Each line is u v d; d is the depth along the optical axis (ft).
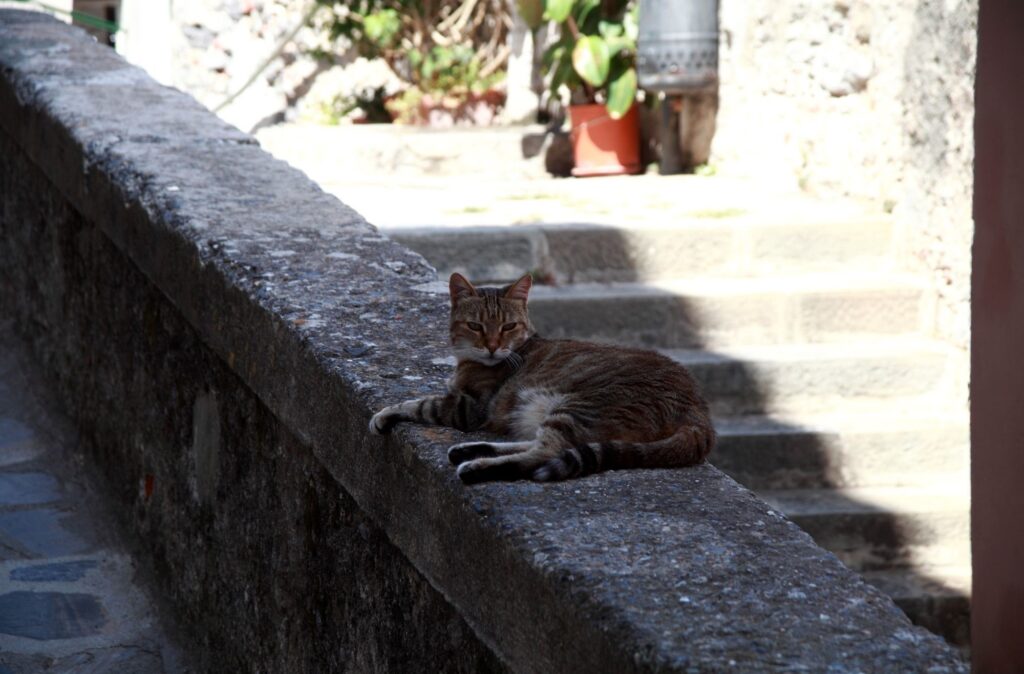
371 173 58.80
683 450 14.71
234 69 70.59
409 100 66.28
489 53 67.87
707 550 12.25
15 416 32.04
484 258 39.34
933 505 34.12
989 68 8.87
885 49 41.50
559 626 11.73
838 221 40.88
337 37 68.13
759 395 36.99
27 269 34.73
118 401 27.50
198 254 22.24
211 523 22.49
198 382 22.95
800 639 10.55
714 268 40.60
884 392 37.40
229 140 29.53
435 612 14.74
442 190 49.06
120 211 26.30
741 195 46.55
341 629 17.63
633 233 39.96
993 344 8.93
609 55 53.72
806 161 46.57
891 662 10.21
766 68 48.80
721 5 51.60
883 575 33.65
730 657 10.25
